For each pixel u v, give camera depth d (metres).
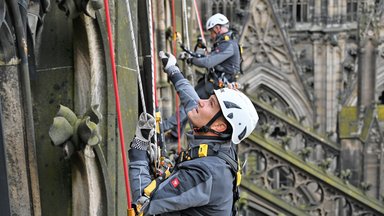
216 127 5.84
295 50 44.91
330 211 24.22
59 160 6.35
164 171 6.34
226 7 42.81
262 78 43.78
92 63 6.47
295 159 24.30
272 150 24.16
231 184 5.79
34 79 6.00
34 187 5.82
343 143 33.25
